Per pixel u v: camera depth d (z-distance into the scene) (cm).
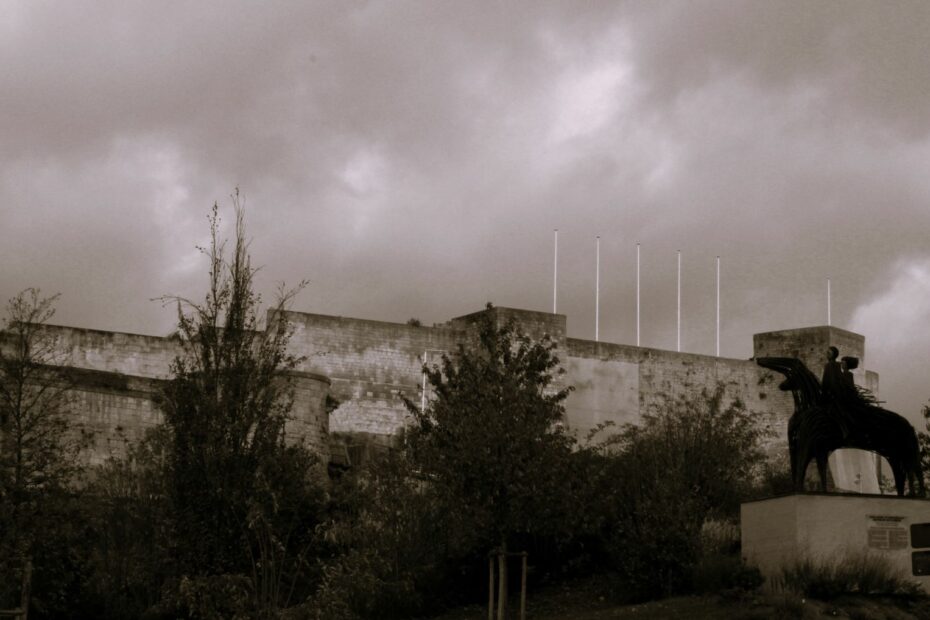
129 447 4266
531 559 4169
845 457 6475
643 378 6562
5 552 3400
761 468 5772
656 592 3684
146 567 3712
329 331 5988
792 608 3038
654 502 3775
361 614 3772
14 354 4597
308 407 5141
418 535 3969
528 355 3862
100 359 5547
